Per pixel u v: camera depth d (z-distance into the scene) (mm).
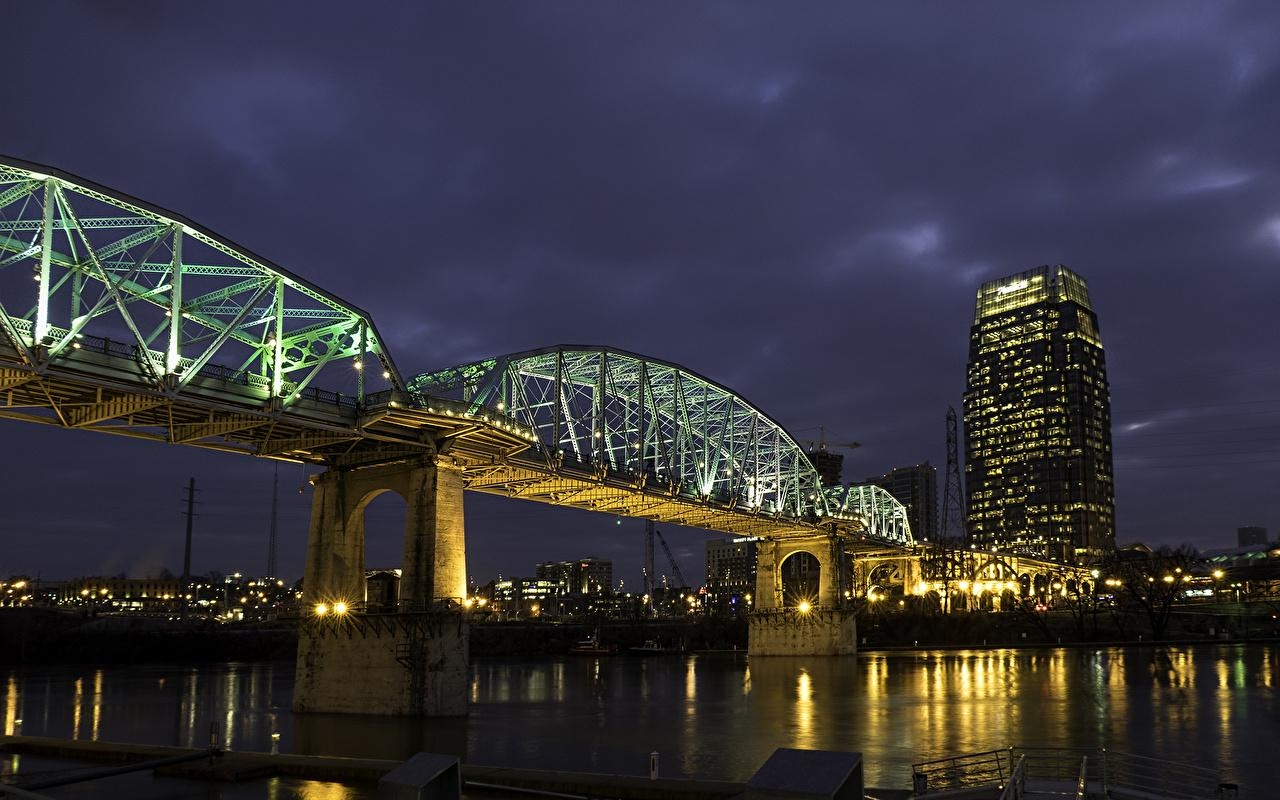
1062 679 108750
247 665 167250
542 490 116688
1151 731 64000
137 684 122875
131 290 64438
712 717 80125
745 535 180125
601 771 51781
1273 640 181000
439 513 84500
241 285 71812
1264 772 48188
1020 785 31078
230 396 70375
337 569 88375
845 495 196750
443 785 22047
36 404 67062
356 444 88625
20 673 145375
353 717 81562
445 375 94750
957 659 156875
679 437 131125
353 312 78688
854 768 18500
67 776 38312
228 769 41531
